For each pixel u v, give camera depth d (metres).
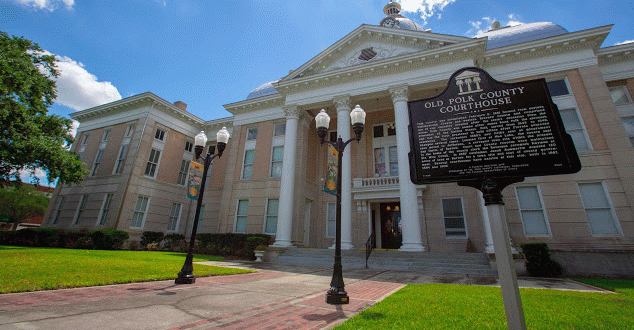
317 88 19.72
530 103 3.55
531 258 11.84
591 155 14.23
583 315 4.38
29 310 4.24
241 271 10.56
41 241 19.80
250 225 20.89
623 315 4.41
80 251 14.95
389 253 14.12
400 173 15.41
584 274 12.30
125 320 3.99
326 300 5.75
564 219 13.92
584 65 15.35
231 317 4.43
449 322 3.94
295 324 4.11
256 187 21.69
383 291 7.15
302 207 19.75
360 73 18.20
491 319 4.07
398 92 16.89
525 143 3.37
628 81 15.82
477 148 3.55
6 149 15.45
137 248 20.70
